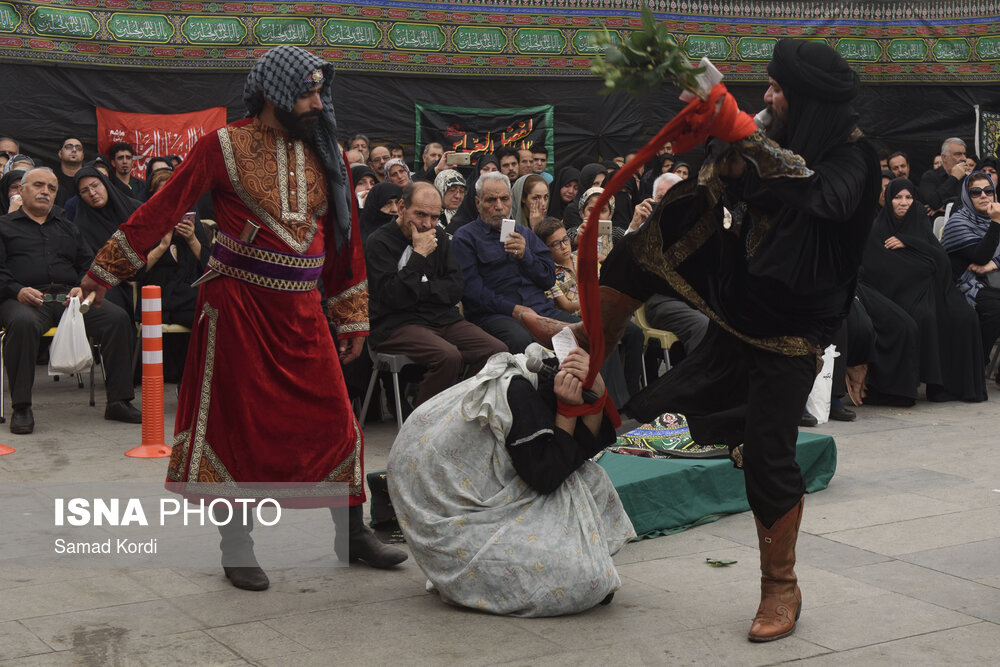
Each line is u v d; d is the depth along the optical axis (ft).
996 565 13.43
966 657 10.44
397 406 20.03
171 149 36.22
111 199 26.09
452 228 24.16
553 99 40.45
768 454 10.91
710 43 42.32
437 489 11.82
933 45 44.11
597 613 11.68
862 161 10.52
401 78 38.81
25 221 23.29
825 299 10.85
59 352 21.33
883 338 25.59
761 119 11.00
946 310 26.55
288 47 12.17
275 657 10.38
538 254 21.91
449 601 11.80
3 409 23.36
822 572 13.15
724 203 11.27
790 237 10.37
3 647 10.59
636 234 11.07
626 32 40.81
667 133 9.80
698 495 15.44
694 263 11.08
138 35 35.63
